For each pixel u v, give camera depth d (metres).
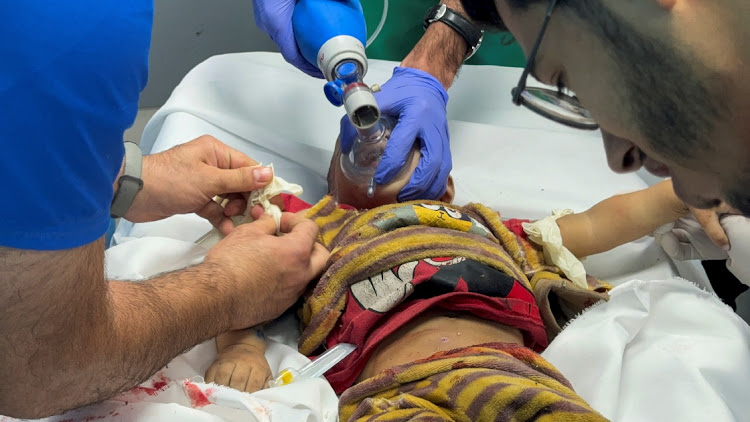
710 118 0.47
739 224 1.09
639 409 0.95
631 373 1.00
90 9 0.53
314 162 1.45
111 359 0.71
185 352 0.89
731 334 1.05
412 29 1.77
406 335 0.98
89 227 0.61
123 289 0.78
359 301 1.01
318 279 1.08
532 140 1.53
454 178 1.46
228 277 0.89
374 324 0.98
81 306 0.65
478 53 1.72
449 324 0.99
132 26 0.57
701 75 0.45
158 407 0.78
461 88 1.68
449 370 0.85
